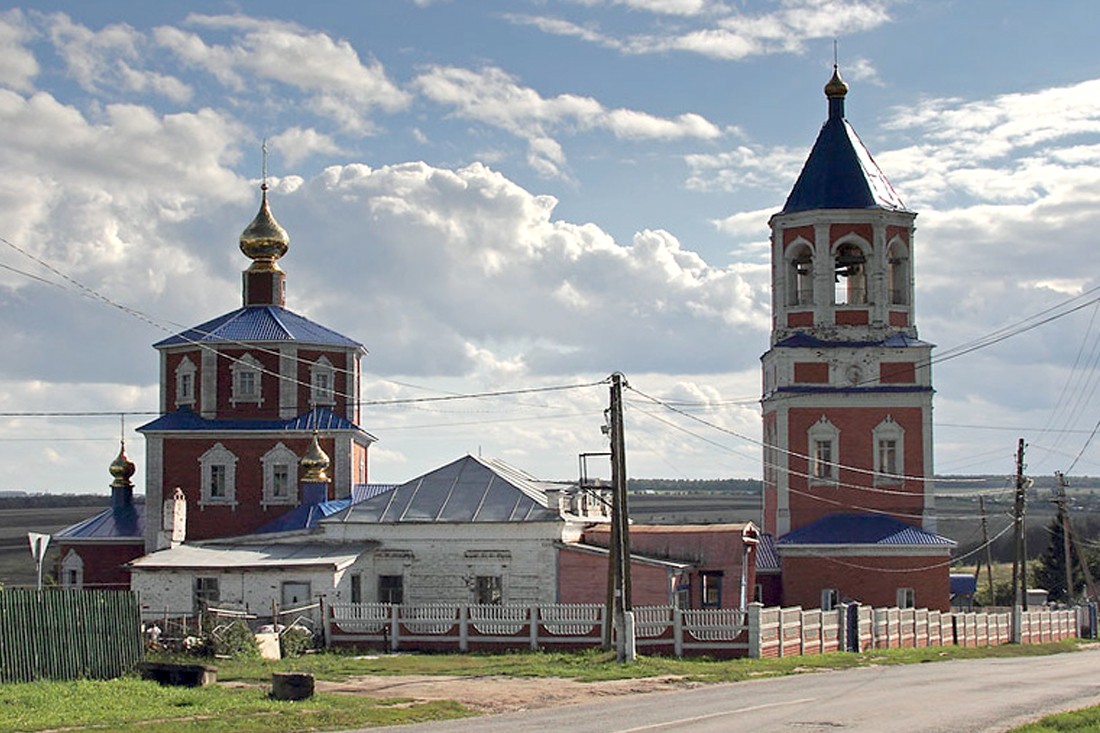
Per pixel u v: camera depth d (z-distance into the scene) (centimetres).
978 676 4062
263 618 5172
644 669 4056
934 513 7150
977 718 2834
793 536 7050
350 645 5072
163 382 7519
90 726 2745
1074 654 6012
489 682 3778
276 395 7350
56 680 3556
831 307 7238
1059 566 11806
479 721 2850
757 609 4612
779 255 7388
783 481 7212
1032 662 4966
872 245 7244
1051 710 2997
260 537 6147
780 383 7231
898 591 6912
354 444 7406
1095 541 13562
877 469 7188
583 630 4903
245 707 3042
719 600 6075
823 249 7244
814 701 3180
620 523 4547
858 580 6912
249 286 7750
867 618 5484
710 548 6053
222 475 7281
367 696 3369
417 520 6003
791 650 4853
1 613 3531
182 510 6256
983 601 11725
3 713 2925
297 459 7275
